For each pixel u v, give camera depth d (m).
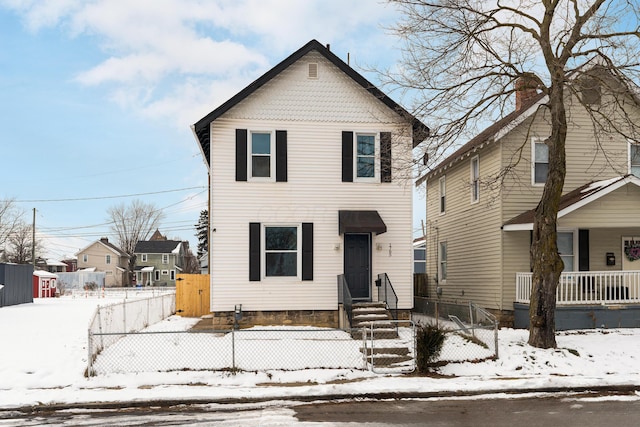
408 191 17.56
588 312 16.30
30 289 29.70
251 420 8.54
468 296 21.11
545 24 13.25
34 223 60.00
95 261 81.44
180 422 8.46
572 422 8.35
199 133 17.33
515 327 17.77
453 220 23.08
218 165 16.89
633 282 17.09
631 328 16.23
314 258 17.11
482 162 20.14
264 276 16.91
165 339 14.04
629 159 18.77
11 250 79.12
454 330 13.40
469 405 9.43
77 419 8.66
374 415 8.80
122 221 83.44
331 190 17.30
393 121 17.53
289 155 17.20
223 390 10.10
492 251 18.92
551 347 12.97
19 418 8.75
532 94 21.45
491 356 12.45
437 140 14.28
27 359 12.00
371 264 17.30
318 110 17.39
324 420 8.52
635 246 18.53
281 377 11.09
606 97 18.33
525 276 17.36
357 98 17.56
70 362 11.80
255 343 13.48
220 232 16.78
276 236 17.16
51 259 83.69
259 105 17.19
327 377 11.12
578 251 18.25
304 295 17.00
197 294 23.20
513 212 18.36
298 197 17.16
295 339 14.05
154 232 101.69
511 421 8.41
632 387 10.52
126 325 15.02
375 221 16.66
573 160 18.59
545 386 10.42
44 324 17.95
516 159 18.38
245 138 17.03
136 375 10.95
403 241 17.48
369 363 12.00
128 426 8.27
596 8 12.53
